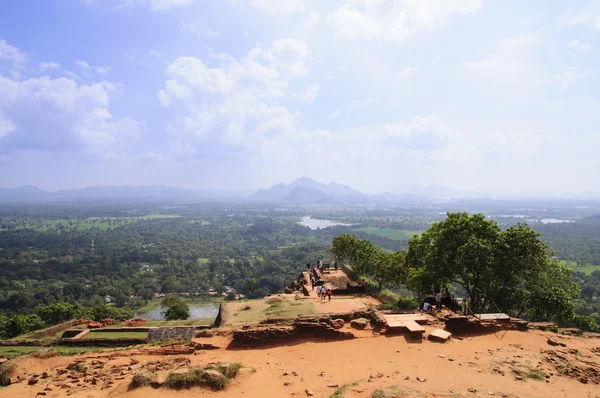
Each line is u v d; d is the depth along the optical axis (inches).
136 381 502.6
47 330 1339.8
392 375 539.2
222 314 987.3
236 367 553.3
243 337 719.7
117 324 1352.1
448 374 536.4
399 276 1608.0
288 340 730.2
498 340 716.0
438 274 1240.8
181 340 805.2
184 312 2084.2
